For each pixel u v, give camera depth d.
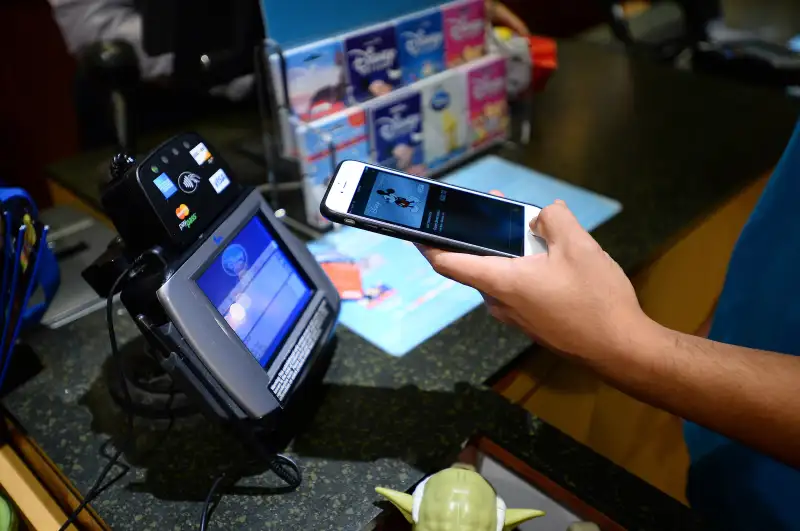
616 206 1.00
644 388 0.50
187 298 0.56
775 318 0.66
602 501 0.59
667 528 0.57
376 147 0.96
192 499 0.60
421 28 0.99
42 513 0.65
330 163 0.90
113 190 0.56
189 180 0.60
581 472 0.62
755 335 0.69
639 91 1.38
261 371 0.60
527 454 0.64
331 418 0.68
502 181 1.07
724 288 0.77
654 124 1.25
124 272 0.58
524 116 1.18
